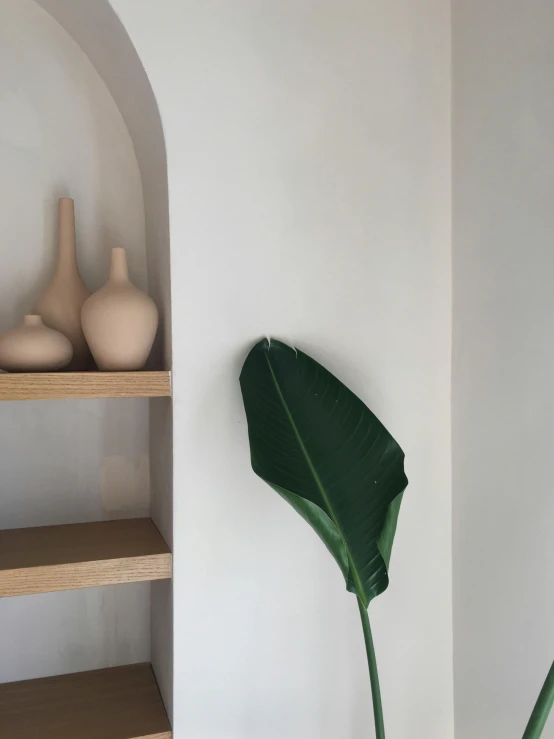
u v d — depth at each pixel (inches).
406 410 50.6
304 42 46.7
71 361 48.1
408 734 51.2
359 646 49.6
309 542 47.9
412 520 51.1
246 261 45.4
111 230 52.4
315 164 47.2
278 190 46.1
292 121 46.4
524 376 43.7
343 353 48.4
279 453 42.4
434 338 51.4
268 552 46.7
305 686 47.9
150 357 51.7
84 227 51.7
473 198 48.8
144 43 42.3
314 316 47.4
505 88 44.9
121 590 53.0
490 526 47.4
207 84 44.0
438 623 52.0
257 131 45.4
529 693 43.6
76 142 51.4
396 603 50.6
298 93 46.6
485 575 48.0
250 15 45.1
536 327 42.6
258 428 42.6
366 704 49.8
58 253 49.2
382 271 49.5
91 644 52.3
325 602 48.4
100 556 43.0
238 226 45.1
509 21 44.4
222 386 45.0
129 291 44.6
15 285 49.9
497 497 46.6
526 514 43.8
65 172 51.1
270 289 46.1
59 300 47.9
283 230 46.4
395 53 49.5
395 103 49.6
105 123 52.1
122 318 42.9
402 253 50.1
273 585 46.8
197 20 43.6
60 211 48.8
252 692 46.3
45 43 50.3
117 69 47.2
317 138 47.3
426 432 51.3
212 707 45.1
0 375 39.7
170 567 44.1
